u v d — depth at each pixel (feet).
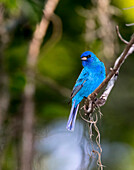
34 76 42.04
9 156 40.09
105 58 38.73
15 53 43.93
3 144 39.24
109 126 46.83
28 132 40.09
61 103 47.32
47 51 42.34
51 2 39.81
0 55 41.98
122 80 46.85
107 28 39.04
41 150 39.73
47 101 47.19
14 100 43.57
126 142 46.83
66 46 47.19
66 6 45.32
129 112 46.52
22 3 37.88
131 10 41.06
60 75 47.26
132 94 46.62
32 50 41.24
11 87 41.27
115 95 46.65
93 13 40.29
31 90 41.96
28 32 43.78
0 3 38.40
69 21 46.44
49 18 40.11
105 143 46.57
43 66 46.14
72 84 47.67
